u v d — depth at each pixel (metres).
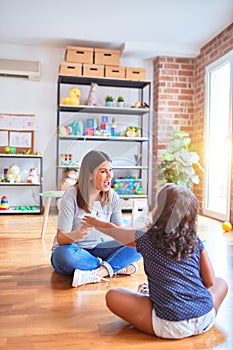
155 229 1.25
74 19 3.75
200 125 4.56
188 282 1.23
